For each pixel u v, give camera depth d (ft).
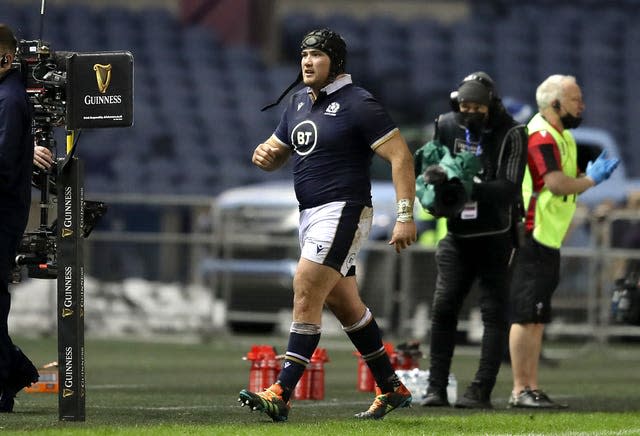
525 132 99.45
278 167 85.35
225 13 326.85
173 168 289.12
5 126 78.28
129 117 73.00
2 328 81.35
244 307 199.93
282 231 197.67
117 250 201.67
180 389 115.34
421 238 192.75
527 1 360.28
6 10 309.42
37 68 77.71
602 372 155.74
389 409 85.05
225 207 200.34
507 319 101.19
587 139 234.58
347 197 80.43
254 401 78.84
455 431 75.77
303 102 82.74
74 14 316.19
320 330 81.10
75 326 74.38
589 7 362.33
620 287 110.32
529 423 82.74
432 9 355.15
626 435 76.43
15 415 82.17
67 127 73.36
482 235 99.30
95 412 87.10
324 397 108.47
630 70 349.00
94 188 279.49
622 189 232.32
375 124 80.33
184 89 310.86
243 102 313.12
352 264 82.17
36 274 80.94
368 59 334.24
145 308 201.46
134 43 316.81
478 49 342.85
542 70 344.28
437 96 318.04
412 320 193.16
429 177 96.58
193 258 201.26
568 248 191.52
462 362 163.84
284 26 337.11
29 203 80.74
